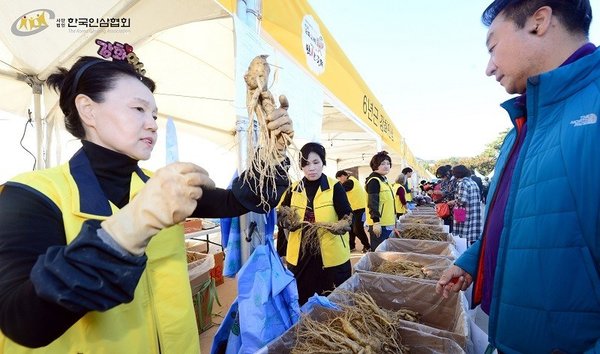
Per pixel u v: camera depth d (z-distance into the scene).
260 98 0.93
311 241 2.26
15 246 0.53
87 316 0.63
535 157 0.86
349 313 1.36
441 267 2.21
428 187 12.47
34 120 2.30
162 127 3.77
